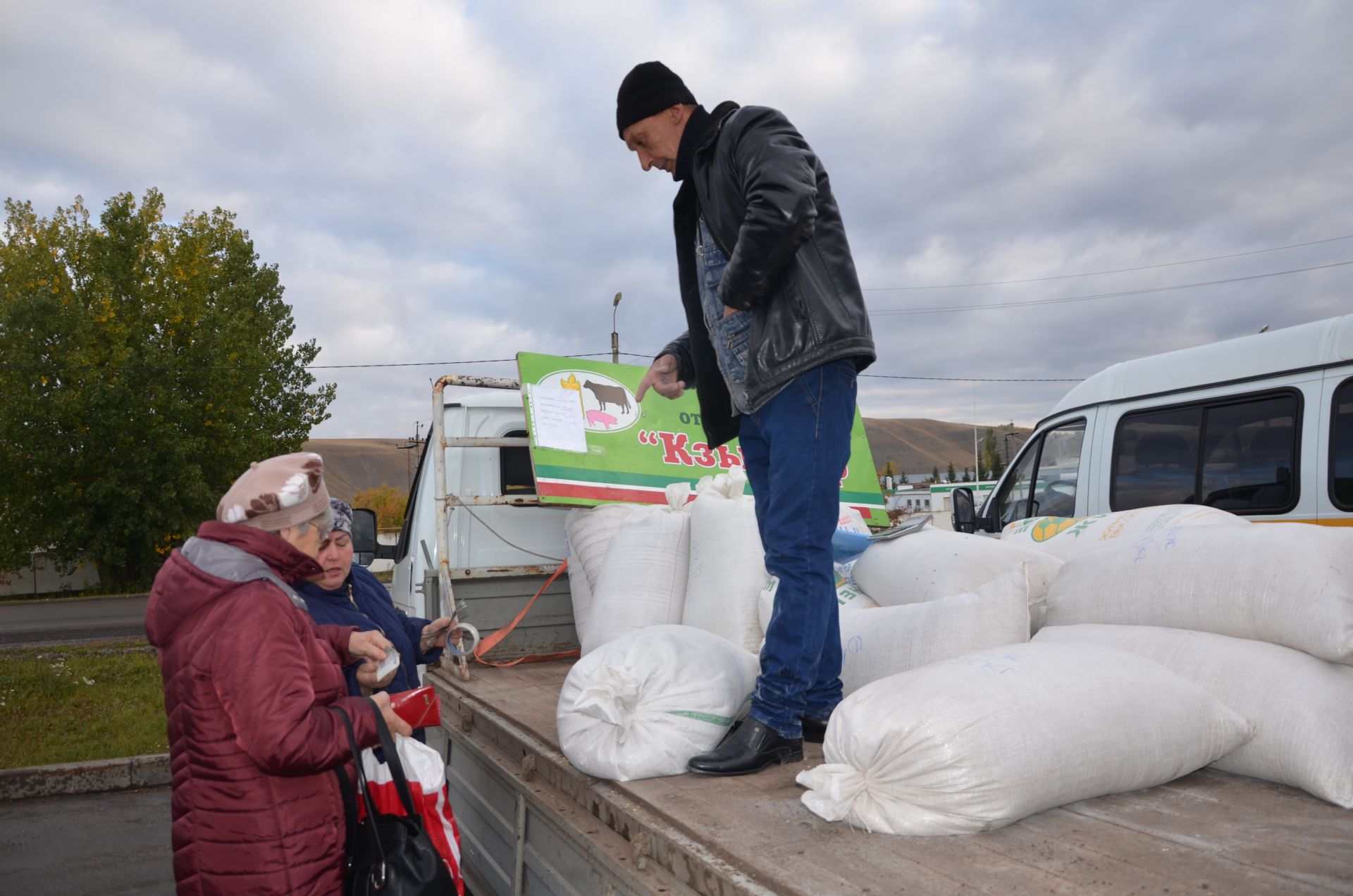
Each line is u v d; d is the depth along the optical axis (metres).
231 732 1.92
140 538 29.14
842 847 1.73
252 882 1.90
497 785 3.05
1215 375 5.81
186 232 32.16
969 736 1.79
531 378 4.82
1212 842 1.67
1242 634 2.31
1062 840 1.73
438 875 1.97
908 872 1.58
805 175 2.24
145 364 28.31
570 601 4.56
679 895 1.78
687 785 2.22
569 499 4.58
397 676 3.06
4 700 8.76
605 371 5.05
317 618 2.65
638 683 2.36
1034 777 1.79
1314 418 5.21
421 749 2.24
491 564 5.45
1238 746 2.09
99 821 5.51
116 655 12.33
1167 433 6.06
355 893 1.97
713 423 2.87
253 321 32.16
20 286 29.62
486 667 4.29
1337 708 2.00
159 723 7.64
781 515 2.43
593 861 2.15
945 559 3.25
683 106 2.64
